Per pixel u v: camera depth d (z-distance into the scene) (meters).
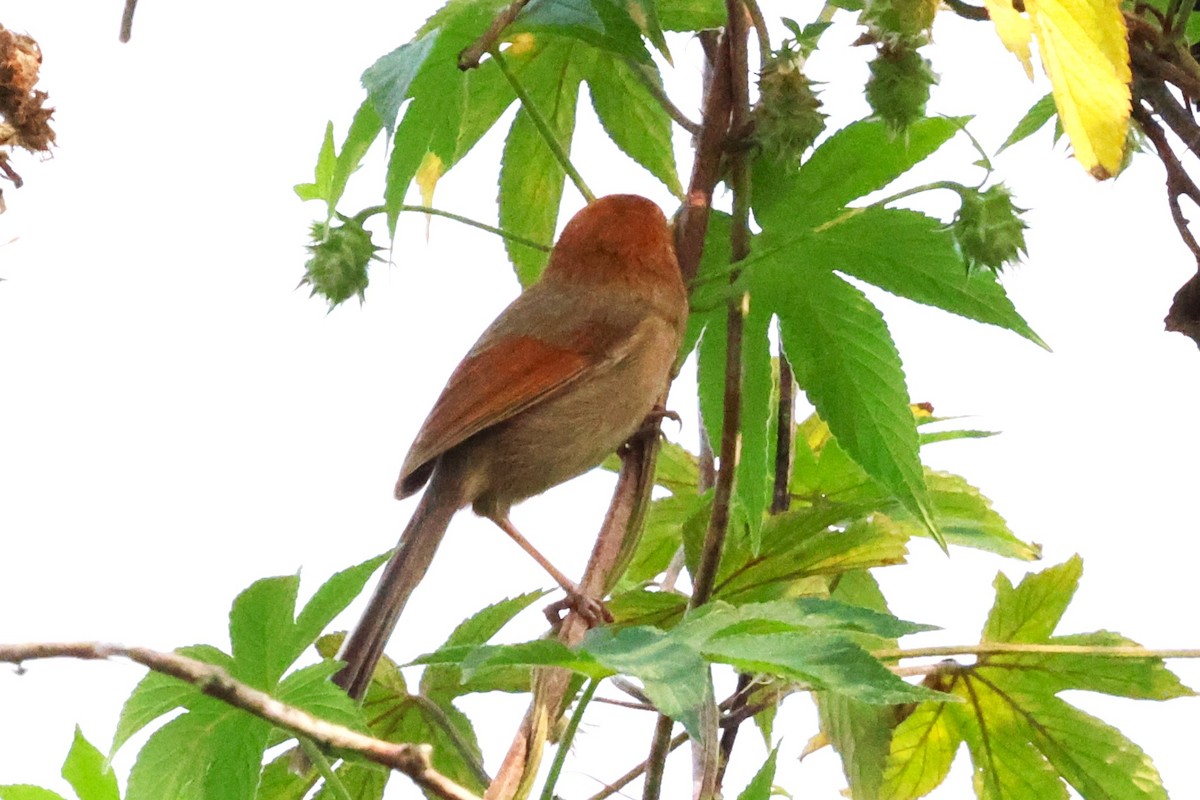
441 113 7.04
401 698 7.08
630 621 7.02
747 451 7.14
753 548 6.76
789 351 7.18
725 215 7.84
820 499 7.84
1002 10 4.73
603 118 8.39
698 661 4.35
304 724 4.42
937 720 7.21
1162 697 6.86
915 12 5.95
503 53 8.05
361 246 7.23
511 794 5.20
